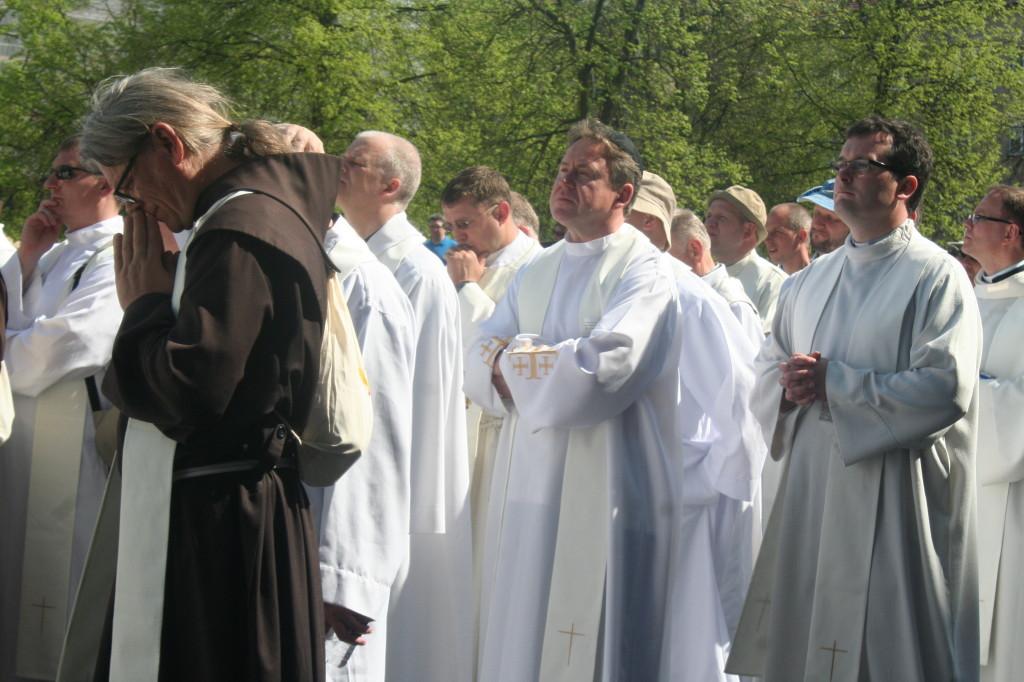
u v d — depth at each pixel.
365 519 3.31
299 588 2.59
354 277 3.59
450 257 5.57
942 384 3.72
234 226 2.46
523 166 22.31
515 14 22.38
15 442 4.71
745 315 5.87
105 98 2.63
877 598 3.81
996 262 5.18
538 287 4.46
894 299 3.94
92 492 4.71
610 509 4.04
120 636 2.50
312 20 20.08
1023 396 4.89
